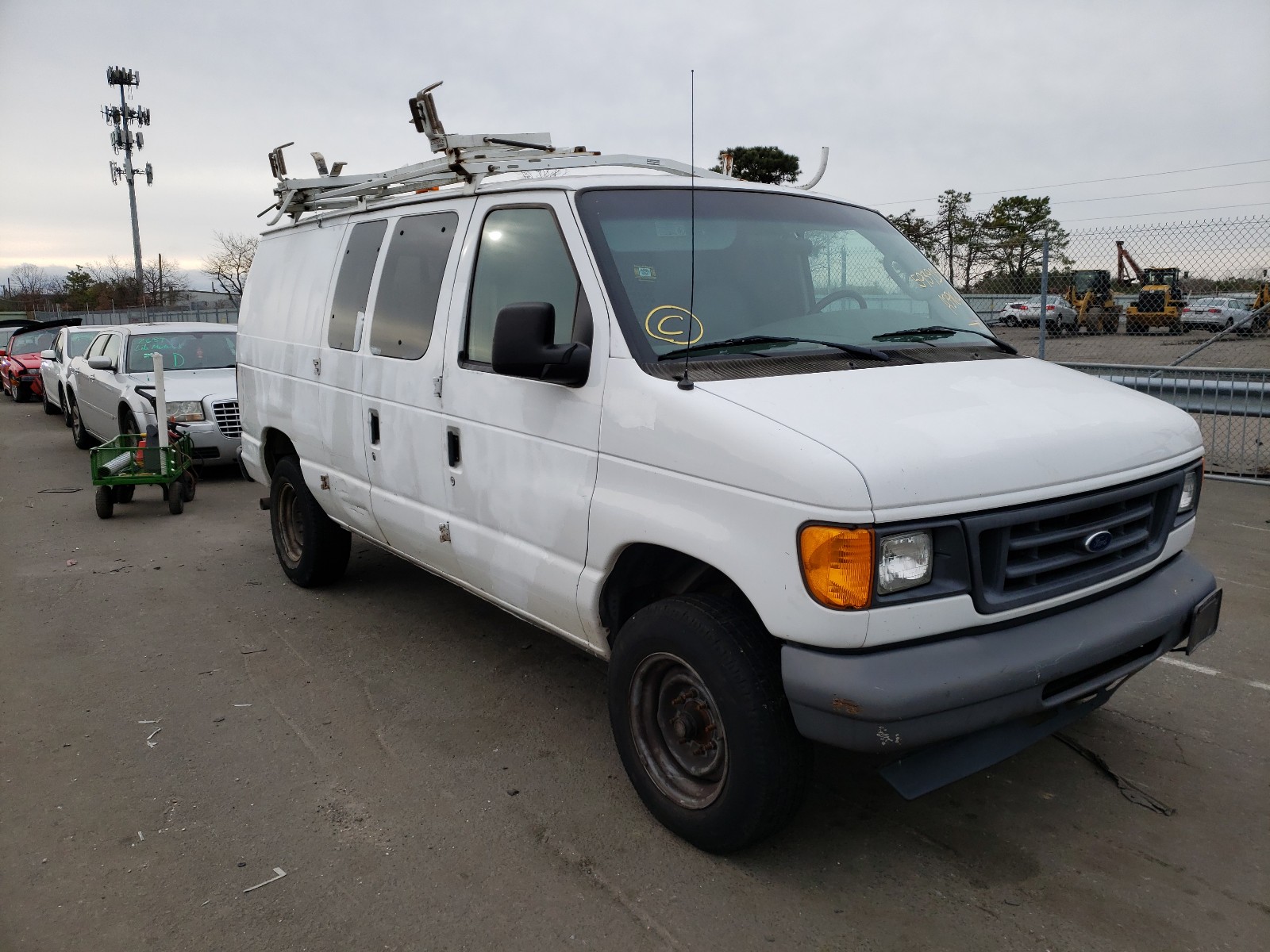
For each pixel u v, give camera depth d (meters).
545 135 4.30
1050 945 2.63
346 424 4.78
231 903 2.85
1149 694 4.29
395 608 5.61
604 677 4.59
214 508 8.73
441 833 3.23
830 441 2.55
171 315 32.75
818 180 4.60
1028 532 2.69
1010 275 11.79
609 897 2.86
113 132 49.12
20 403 20.08
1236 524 7.21
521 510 3.54
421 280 4.21
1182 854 3.06
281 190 5.48
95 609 5.67
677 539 2.85
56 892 2.91
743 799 2.82
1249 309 10.28
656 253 3.37
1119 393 3.38
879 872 2.98
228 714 4.19
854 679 2.48
